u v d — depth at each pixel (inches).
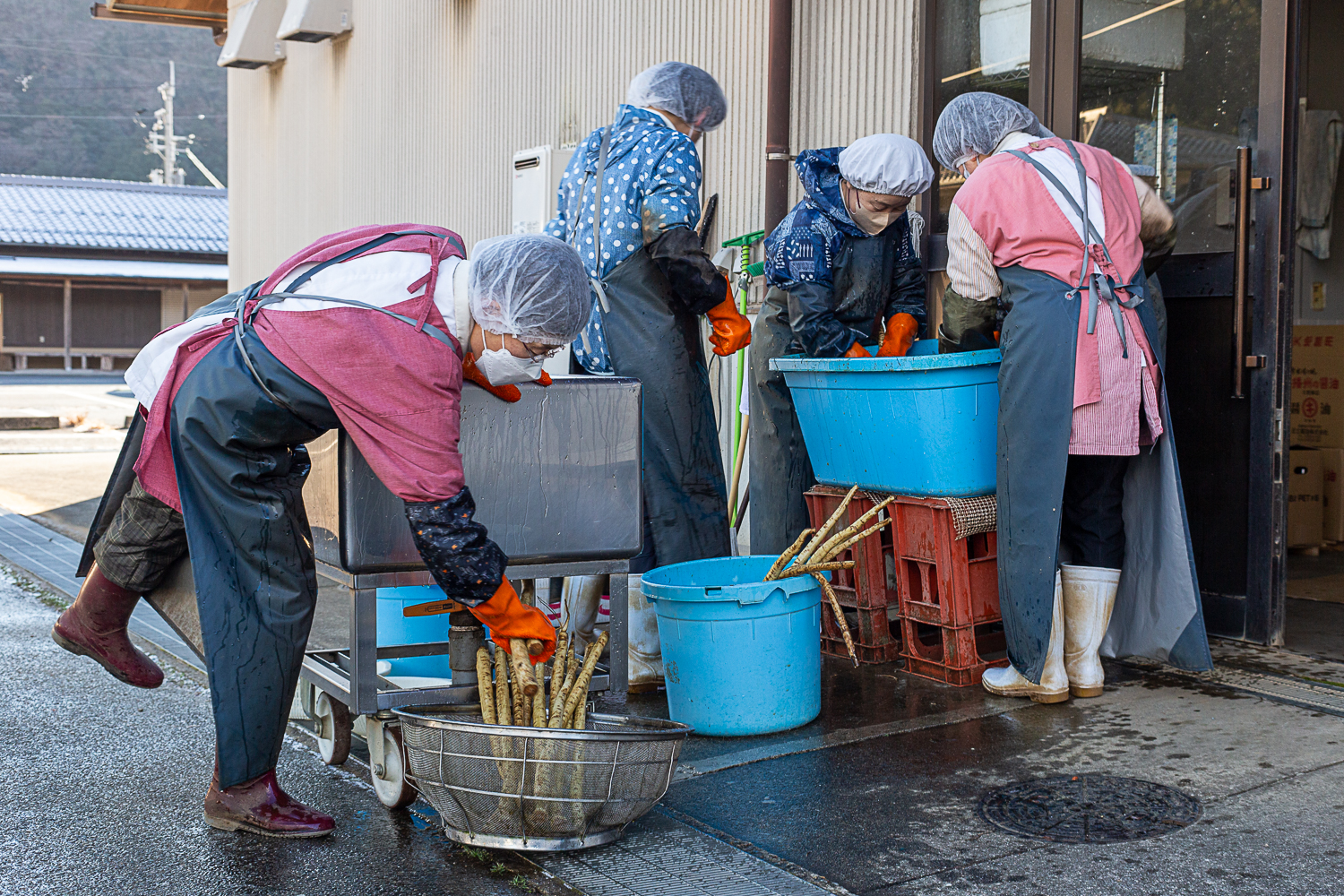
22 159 2285.9
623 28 243.3
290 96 397.4
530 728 87.4
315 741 125.5
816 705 126.0
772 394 160.6
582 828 91.4
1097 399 120.6
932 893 85.4
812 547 125.9
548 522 102.0
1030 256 122.6
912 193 139.6
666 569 128.6
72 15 2325.3
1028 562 124.1
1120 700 128.8
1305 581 194.1
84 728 130.0
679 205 133.2
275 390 87.7
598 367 140.0
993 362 128.6
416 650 110.5
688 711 122.7
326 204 376.5
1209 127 146.9
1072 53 159.2
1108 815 97.9
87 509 307.1
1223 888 84.7
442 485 87.5
